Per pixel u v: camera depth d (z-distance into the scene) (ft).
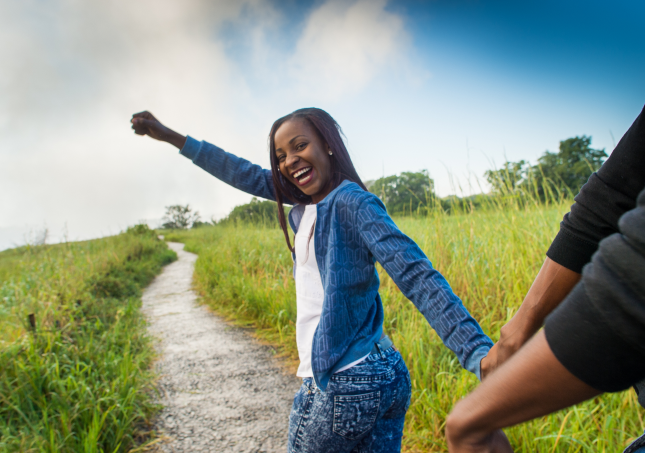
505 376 1.65
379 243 3.48
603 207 2.20
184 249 75.41
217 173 6.39
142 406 9.95
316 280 4.47
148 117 6.54
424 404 8.19
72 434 7.76
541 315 2.48
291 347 14.47
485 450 1.82
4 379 8.81
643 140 2.02
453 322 2.84
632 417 6.91
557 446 6.63
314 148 4.64
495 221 14.08
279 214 5.41
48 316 13.19
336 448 3.99
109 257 31.89
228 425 9.53
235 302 21.04
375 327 4.30
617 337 1.33
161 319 20.36
